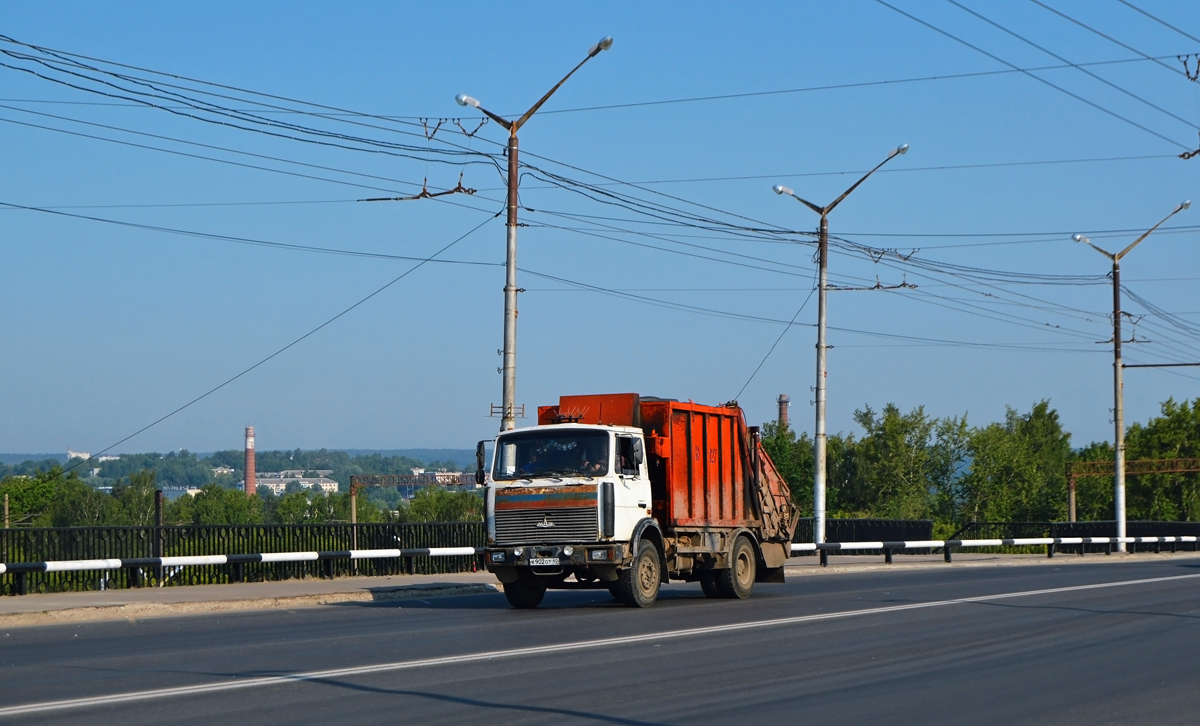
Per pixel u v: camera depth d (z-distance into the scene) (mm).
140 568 23172
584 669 12055
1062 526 50062
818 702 10242
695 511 21531
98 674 11656
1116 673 12109
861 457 94500
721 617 17875
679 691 10734
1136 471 75625
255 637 15180
